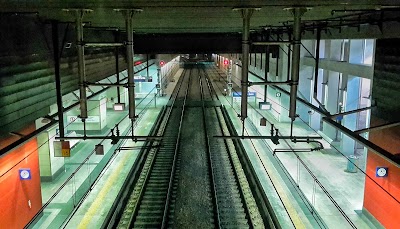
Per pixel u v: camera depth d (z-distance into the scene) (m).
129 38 7.89
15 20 9.17
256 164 16.64
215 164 17.41
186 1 6.93
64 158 17.67
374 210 11.43
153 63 35.69
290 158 17.61
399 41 9.78
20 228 10.73
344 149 18.03
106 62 17.14
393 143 10.23
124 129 23.48
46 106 11.02
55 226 11.40
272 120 25.38
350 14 9.19
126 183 14.20
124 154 18.39
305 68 23.09
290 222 11.39
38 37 10.41
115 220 11.64
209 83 48.94
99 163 17.14
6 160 9.87
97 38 14.82
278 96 24.72
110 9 7.65
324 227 11.16
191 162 17.77
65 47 11.98
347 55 17.14
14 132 9.06
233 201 13.23
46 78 10.93
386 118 10.64
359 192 13.85
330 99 19.88
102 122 22.44
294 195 13.37
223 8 7.62
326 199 13.17
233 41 19.20
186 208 12.71
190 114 29.14
